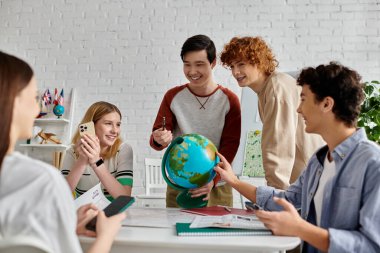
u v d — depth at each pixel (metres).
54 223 0.64
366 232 0.89
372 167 0.94
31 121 0.72
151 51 3.67
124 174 1.64
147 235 0.93
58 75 3.76
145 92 3.67
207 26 3.61
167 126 1.81
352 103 1.00
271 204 1.27
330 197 1.01
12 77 0.67
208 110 1.77
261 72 1.50
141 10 3.69
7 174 0.64
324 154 1.16
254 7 3.57
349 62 3.48
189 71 1.71
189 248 0.89
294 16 3.53
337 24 3.50
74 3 3.76
